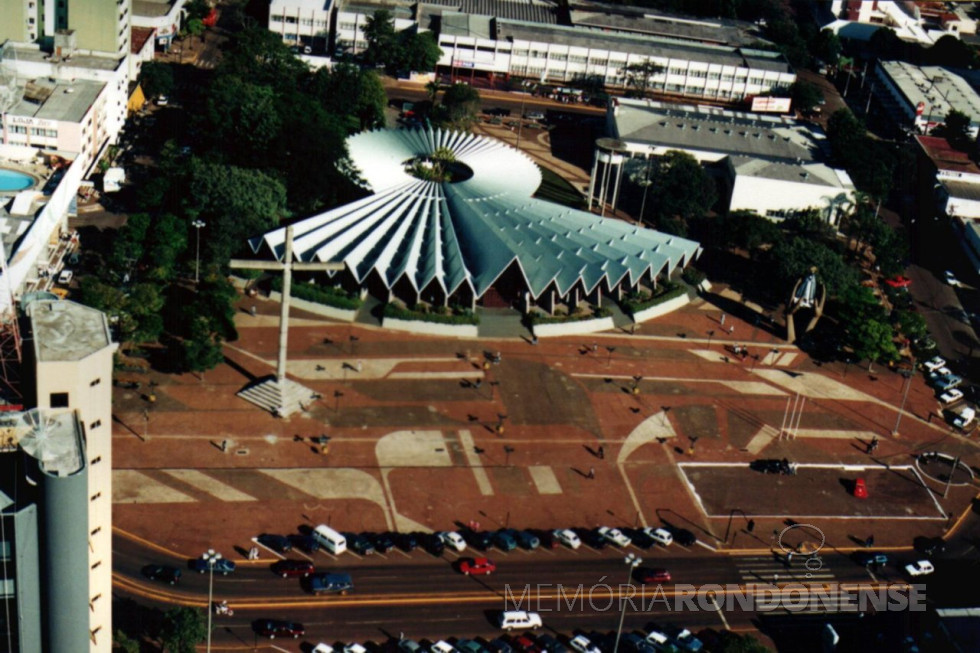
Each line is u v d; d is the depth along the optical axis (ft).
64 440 653.30
